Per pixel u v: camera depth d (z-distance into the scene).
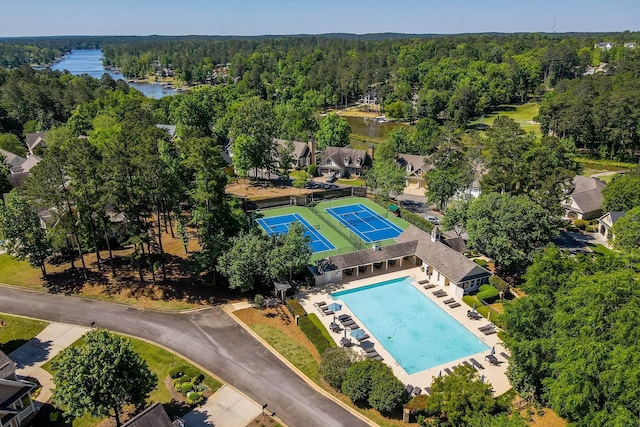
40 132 118.88
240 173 93.06
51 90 146.12
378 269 60.06
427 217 77.50
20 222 50.81
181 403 36.47
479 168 88.25
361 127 165.12
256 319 48.06
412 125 167.00
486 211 56.12
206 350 43.06
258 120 93.56
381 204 85.12
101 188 49.28
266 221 77.38
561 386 29.08
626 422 25.19
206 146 52.47
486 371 41.06
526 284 41.56
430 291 54.62
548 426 33.94
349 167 103.12
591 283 33.38
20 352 42.19
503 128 83.19
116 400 29.58
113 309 49.09
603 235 71.12
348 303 52.03
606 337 30.05
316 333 44.62
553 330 34.53
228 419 35.06
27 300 50.34
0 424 31.64
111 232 60.22
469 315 49.09
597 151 120.62
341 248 66.62
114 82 189.88
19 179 80.50
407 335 46.41
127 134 71.19
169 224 70.44
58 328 45.88
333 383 38.03
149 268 56.97
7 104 136.75
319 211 82.56
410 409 34.72
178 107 128.12
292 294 53.12
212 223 54.78
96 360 29.78
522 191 70.38
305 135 118.19
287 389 38.44
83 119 120.56
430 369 41.44
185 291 52.53
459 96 153.12
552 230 56.31
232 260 49.16
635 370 25.92
